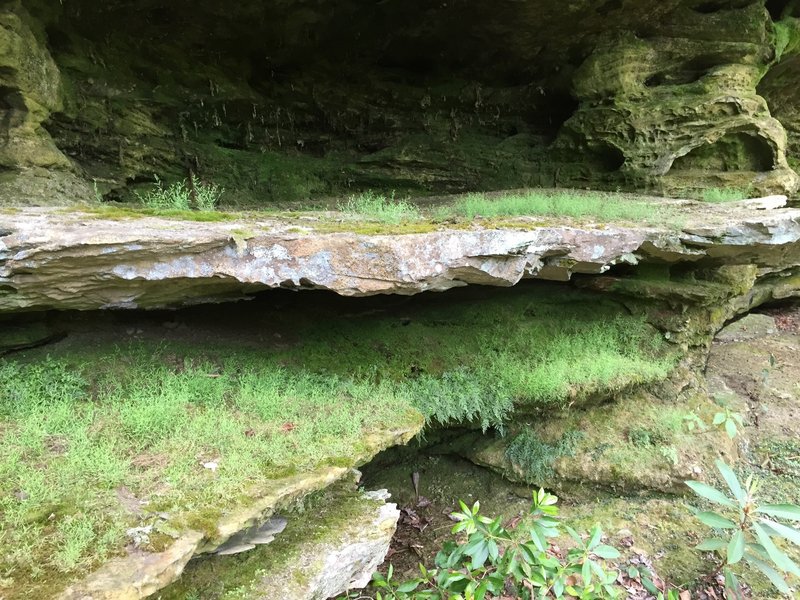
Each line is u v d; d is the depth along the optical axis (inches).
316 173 285.6
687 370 226.4
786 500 191.8
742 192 258.4
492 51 297.1
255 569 107.0
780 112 363.6
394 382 170.6
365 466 190.4
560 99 319.6
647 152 277.6
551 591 143.9
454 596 124.0
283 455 114.5
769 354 310.5
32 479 92.7
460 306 212.4
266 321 181.2
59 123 205.6
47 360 133.5
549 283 229.6
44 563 77.6
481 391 177.8
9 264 101.7
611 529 177.0
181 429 118.3
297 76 279.6
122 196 224.2
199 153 251.0
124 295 123.3
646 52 281.4
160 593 95.3
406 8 258.2
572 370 192.4
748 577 161.6
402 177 297.7
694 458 193.6
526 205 203.6
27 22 180.1
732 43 275.1
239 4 225.0
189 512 91.5
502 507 187.9
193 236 113.4
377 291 132.6
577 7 257.6
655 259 206.4
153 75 235.1
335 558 115.2
